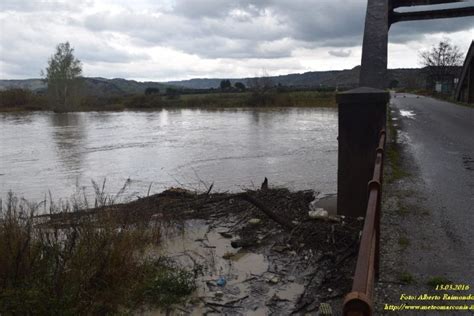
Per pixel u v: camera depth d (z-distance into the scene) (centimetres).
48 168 1664
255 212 816
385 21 1011
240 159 1702
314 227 671
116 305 479
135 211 802
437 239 485
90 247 540
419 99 4316
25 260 497
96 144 2403
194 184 1250
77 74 6769
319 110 5247
